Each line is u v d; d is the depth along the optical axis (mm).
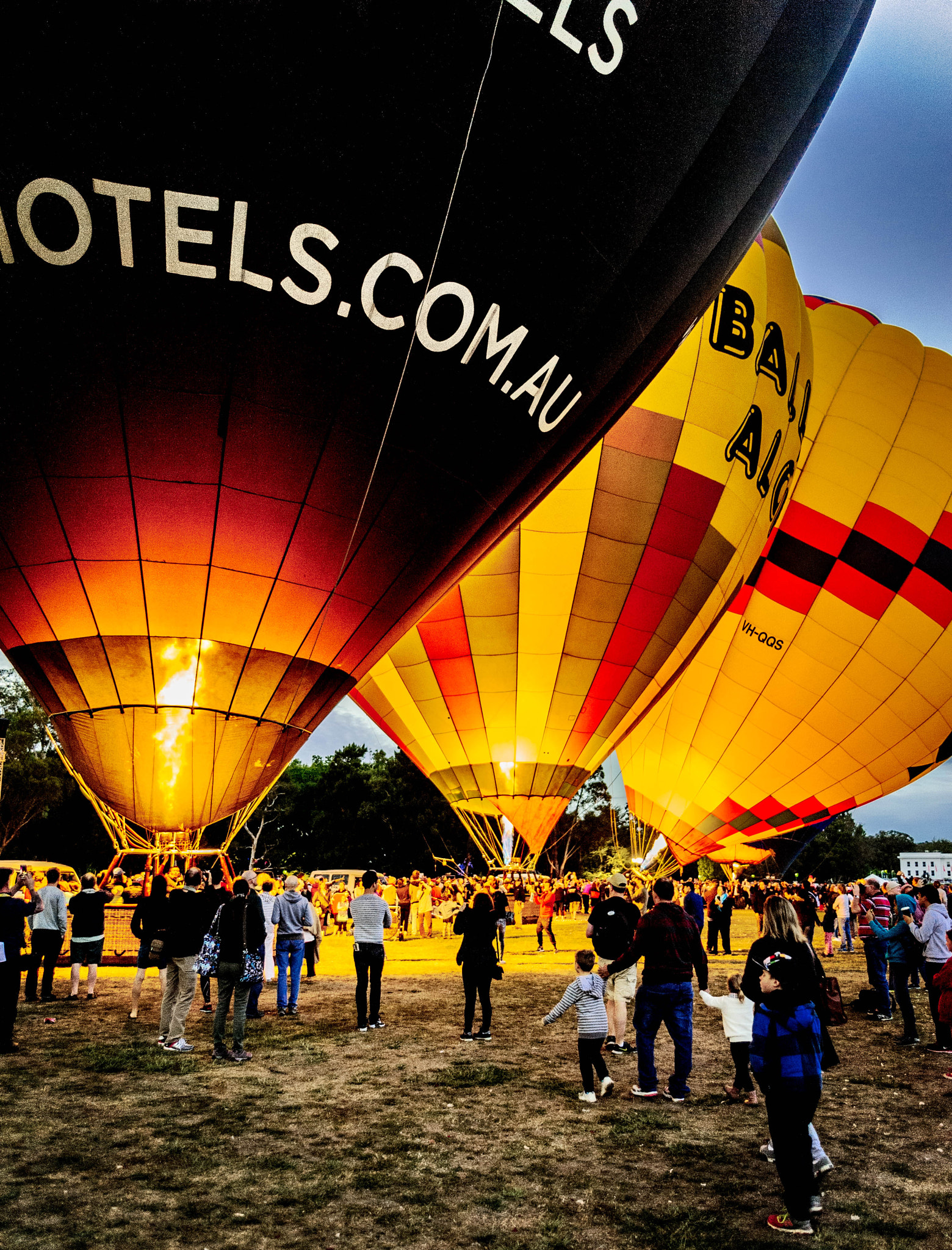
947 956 8508
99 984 11781
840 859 82062
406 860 51625
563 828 56938
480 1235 4152
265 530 8883
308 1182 4754
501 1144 5406
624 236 8875
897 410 21656
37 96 6742
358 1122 5801
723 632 22219
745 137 9680
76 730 9711
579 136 8070
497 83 7516
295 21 6855
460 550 10453
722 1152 5281
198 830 10258
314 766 67000
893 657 21453
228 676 9461
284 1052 7762
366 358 8172
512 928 26844
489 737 16812
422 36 7156
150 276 7410
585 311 9047
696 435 15766
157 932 9016
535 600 16000
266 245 7434
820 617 21484
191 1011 10023
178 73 6812
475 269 8156
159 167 7027
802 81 10203
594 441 11141
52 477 8344
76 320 7535
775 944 4430
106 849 54219
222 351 7844
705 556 16297
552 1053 7918
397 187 7512
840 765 22422
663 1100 6355
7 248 7176
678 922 6594
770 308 17312
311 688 10102
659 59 8375
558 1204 4516
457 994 11578
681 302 10445
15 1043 7887
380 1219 4305
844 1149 5441
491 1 7270
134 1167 4902
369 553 9500
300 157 7203
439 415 8828
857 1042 8789
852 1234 4195
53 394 7891
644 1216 4391
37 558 8828
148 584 8945
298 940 9820
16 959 7602
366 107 7195
